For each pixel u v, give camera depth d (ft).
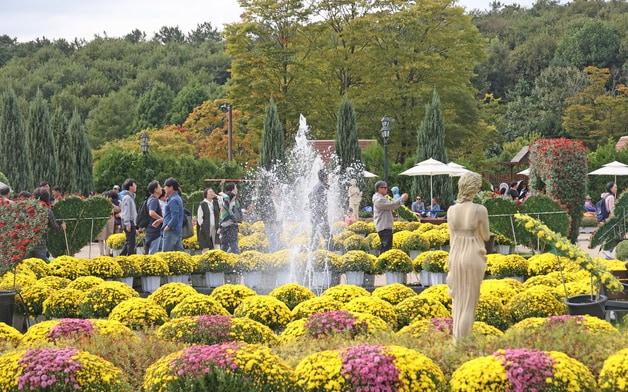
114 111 237.86
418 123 151.94
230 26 152.15
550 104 218.59
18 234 34.30
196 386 18.10
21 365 18.48
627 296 32.53
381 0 157.38
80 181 112.78
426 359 18.89
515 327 24.57
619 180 122.62
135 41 355.97
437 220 80.53
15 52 324.60
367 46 157.58
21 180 101.09
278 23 155.43
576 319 23.84
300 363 19.24
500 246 61.26
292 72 151.64
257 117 151.02
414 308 28.76
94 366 18.81
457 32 156.15
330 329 25.30
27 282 36.63
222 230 58.23
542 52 249.14
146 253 53.36
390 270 46.21
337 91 158.30
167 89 234.79
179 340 24.25
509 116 223.51
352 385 18.12
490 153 216.54
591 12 280.92
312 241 56.54
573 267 38.32
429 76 153.69
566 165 62.64
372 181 118.93
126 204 56.18
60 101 262.26
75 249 57.11
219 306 29.58
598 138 194.18
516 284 33.42
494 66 249.96
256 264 46.32
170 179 50.08
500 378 17.92
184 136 176.96
